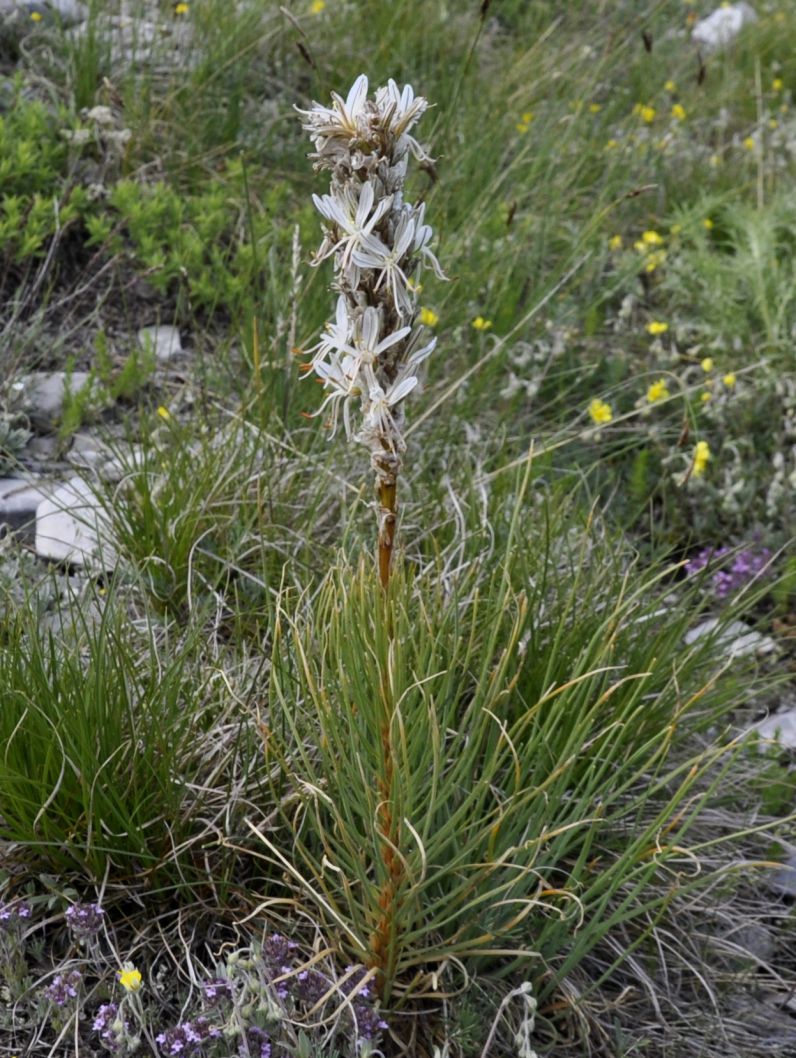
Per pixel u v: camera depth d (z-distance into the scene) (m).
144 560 0.76
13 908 0.58
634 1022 0.60
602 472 1.03
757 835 0.71
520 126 1.36
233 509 0.82
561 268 1.16
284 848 0.62
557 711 0.59
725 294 1.17
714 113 1.65
